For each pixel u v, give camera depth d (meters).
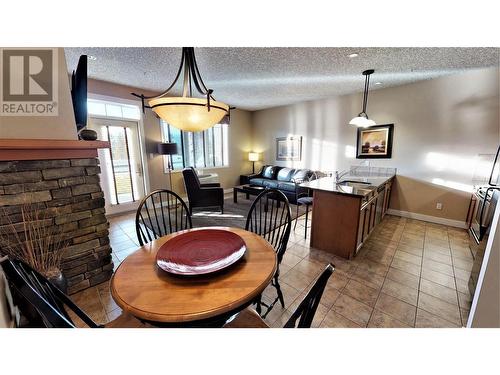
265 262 1.19
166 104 1.12
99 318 1.68
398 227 3.53
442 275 2.23
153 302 0.89
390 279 2.16
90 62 2.87
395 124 4.00
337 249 2.62
